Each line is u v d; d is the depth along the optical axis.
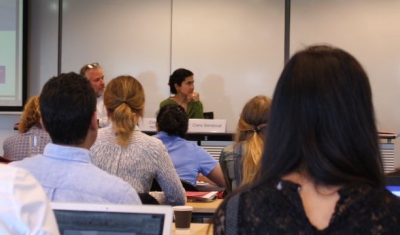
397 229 1.04
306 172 1.09
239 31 7.25
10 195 1.10
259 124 3.40
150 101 7.37
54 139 2.03
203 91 7.31
